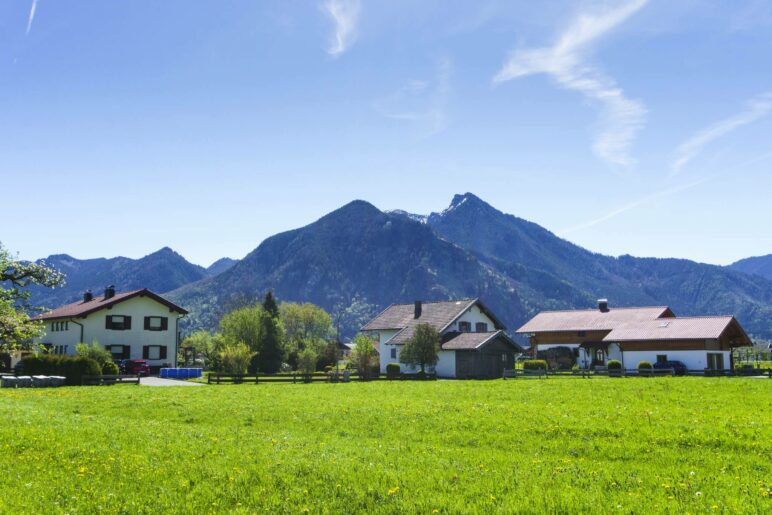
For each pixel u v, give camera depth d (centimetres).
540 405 2920
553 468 1531
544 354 9331
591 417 2373
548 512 1161
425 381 5619
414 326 7538
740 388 3791
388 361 8175
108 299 8056
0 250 3691
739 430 2003
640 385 4203
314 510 1202
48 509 1198
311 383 5559
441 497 1262
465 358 7050
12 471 1474
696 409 2648
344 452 1738
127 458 1620
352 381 5822
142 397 3638
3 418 2373
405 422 2355
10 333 3466
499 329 8356
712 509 1162
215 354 7756
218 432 2150
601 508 1173
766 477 1417
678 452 1722
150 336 8006
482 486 1347
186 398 3550
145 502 1248
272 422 2456
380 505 1228
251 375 5556
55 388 4669
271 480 1405
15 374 5725
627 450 1755
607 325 9019
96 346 6391
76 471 1484
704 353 7350
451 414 2547
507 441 1944
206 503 1244
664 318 8475
